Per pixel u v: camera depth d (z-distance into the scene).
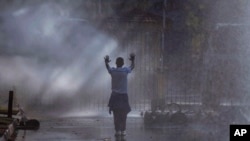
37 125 23.16
